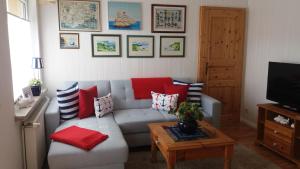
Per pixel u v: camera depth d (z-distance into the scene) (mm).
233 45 4355
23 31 3119
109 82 3730
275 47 3748
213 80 4359
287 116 2973
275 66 3385
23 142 2354
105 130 2748
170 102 3506
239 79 4465
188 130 2535
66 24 3678
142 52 4035
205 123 2934
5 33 2025
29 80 3139
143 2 3920
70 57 3773
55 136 2486
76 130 2654
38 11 3547
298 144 2943
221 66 4359
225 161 2482
